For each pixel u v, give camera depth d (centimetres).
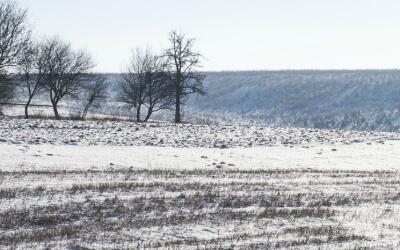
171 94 7969
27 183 2247
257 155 3812
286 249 1433
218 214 1866
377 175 2981
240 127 6319
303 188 2420
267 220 1802
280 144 4553
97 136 4422
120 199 2006
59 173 2564
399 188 2516
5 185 2177
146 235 1583
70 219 1750
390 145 4712
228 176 2730
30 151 3328
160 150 3809
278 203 2072
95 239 1525
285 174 2900
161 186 2297
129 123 6006
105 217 1788
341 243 1506
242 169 3114
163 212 1872
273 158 3697
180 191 2206
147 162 3216
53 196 2003
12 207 1825
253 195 2189
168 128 5584
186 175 2697
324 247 1458
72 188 2148
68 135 4353
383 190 2444
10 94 7581
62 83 7569
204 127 6022
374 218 1859
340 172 3078
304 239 1547
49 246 1449
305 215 1881
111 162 3114
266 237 1573
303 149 4262
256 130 5909
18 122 5262
